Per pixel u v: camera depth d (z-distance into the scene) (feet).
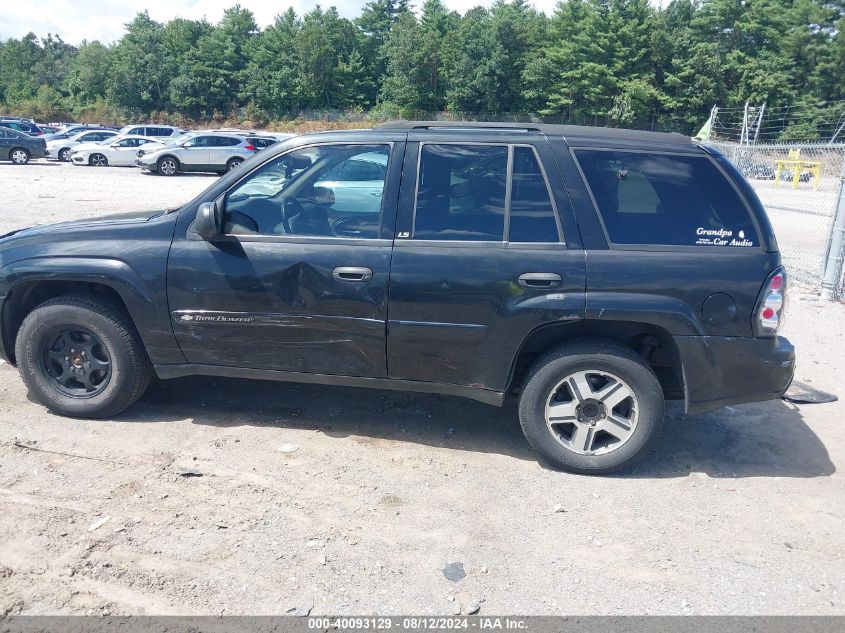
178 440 14.48
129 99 264.93
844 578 10.87
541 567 10.86
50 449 13.79
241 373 14.70
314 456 14.07
